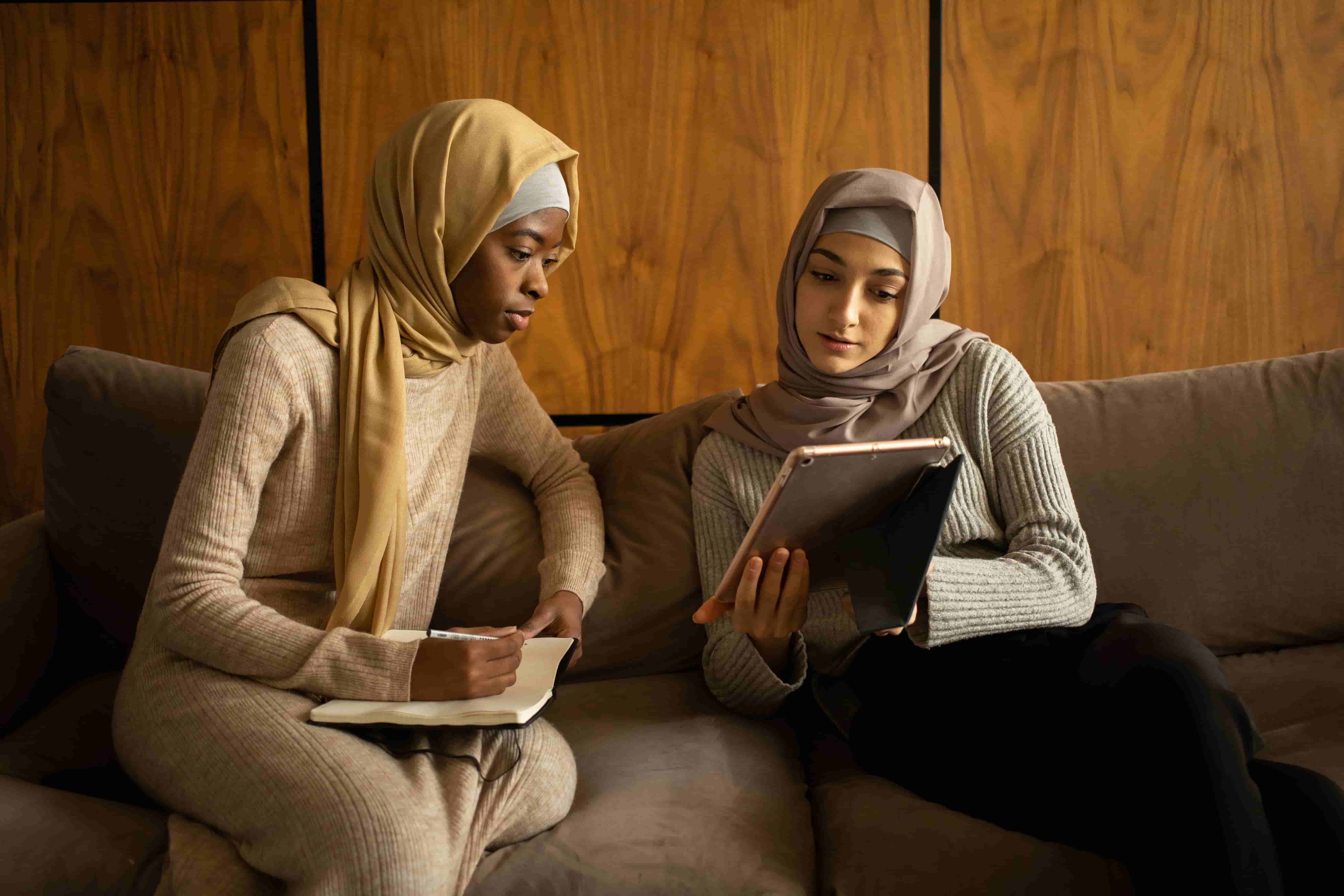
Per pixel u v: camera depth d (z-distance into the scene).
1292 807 0.87
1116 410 1.58
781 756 1.26
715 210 2.04
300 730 1.00
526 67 2.00
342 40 2.00
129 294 2.07
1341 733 1.18
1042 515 1.23
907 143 2.01
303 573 1.21
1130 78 1.98
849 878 0.98
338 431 1.17
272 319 1.14
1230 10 1.96
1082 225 2.01
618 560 1.52
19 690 1.37
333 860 0.88
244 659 1.04
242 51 2.01
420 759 1.02
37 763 1.21
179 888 0.92
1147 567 1.49
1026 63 1.99
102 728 1.32
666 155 2.03
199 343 2.08
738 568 1.04
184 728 1.02
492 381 1.49
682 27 2.00
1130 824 0.91
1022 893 0.94
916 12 1.98
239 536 1.09
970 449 1.30
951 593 1.10
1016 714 1.08
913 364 1.35
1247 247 2.00
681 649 1.51
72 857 0.96
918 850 1.01
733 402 1.52
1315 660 1.42
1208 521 1.49
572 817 1.08
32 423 2.11
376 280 1.24
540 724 1.15
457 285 1.24
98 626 1.52
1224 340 2.03
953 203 2.02
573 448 1.64
